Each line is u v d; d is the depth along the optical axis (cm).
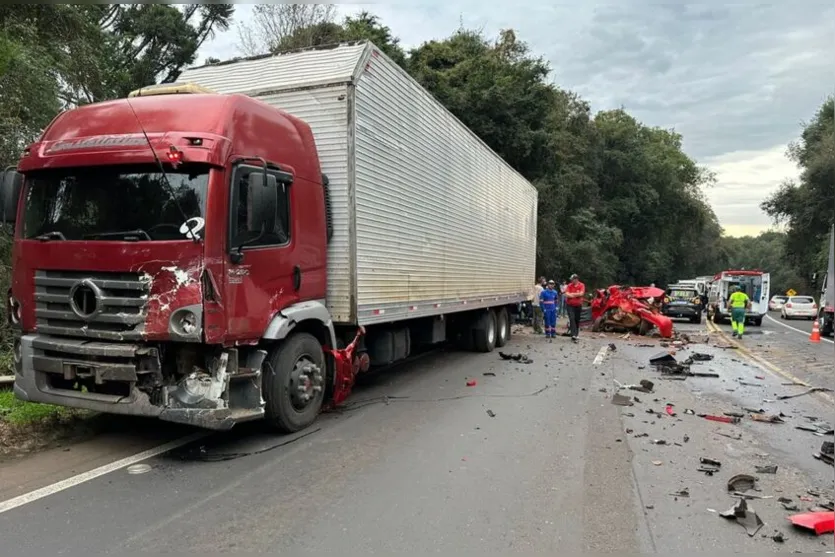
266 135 572
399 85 808
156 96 557
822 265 3631
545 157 2878
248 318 532
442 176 992
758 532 409
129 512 411
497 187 1348
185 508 421
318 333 676
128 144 503
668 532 405
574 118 3638
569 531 402
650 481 505
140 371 493
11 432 553
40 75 984
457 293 1085
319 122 684
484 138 2623
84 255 500
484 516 422
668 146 5822
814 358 1412
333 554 360
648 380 1020
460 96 2555
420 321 1013
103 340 500
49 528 383
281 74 725
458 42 2973
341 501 442
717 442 636
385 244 770
